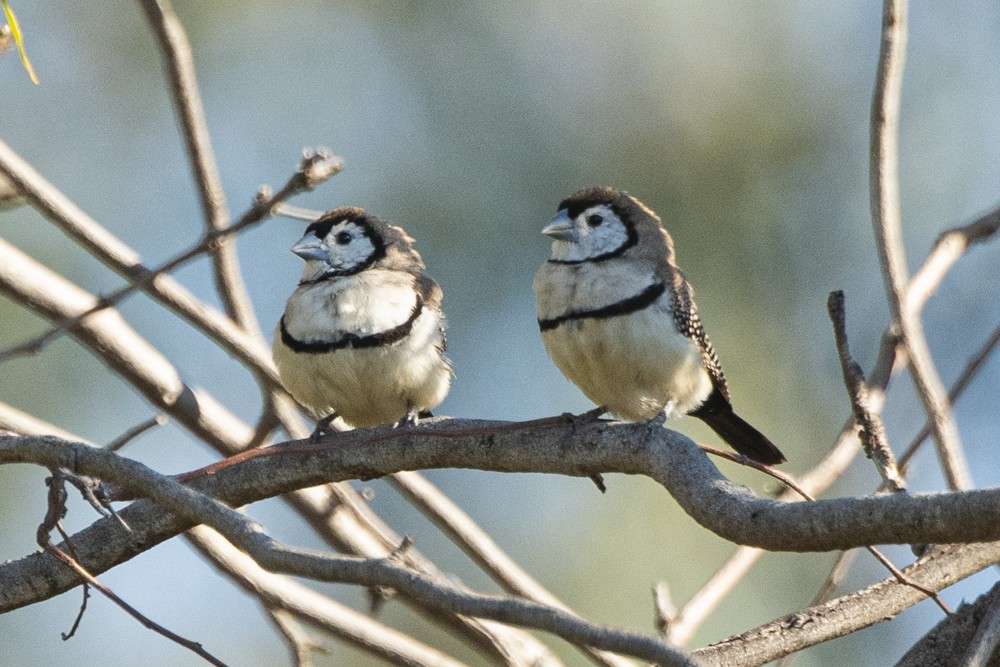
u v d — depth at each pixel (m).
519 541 12.69
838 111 14.03
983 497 5.09
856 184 13.89
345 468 7.53
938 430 8.13
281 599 8.76
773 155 13.79
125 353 9.50
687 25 13.78
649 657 4.83
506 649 8.77
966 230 9.36
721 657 7.07
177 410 9.65
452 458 7.40
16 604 7.36
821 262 13.73
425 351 9.80
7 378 13.33
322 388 9.79
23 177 9.36
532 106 13.96
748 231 13.60
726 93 13.77
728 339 13.25
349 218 10.38
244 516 5.95
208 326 9.70
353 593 13.39
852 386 7.17
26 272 9.39
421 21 14.28
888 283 8.44
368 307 9.70
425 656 8.78
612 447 6.87
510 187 13.89
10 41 7.49
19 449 6.50
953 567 7.42
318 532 9.66
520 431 7.25
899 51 8.49
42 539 6.17
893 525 5.27
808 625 7.21
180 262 8.09
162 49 9.34
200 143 9.58
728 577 8.32
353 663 13.50
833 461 8.45
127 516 7.36
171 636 5.90
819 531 5.46
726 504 5.84
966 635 6.95
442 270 13.80
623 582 12.20
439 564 13.57
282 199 7.72
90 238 9.52
